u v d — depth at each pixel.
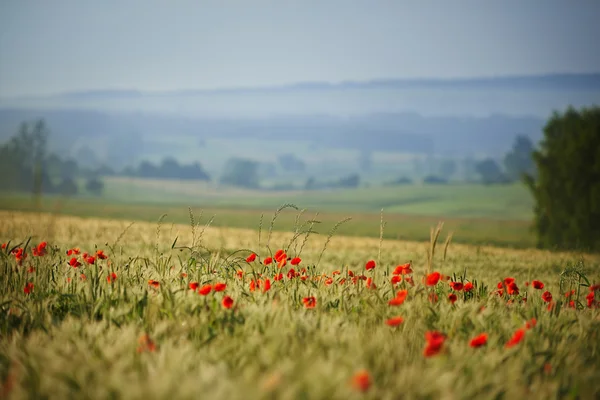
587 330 14.05
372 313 14.86
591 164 120.44
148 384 8.76
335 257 44.34
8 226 47.22
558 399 10.13
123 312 13.74
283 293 17.03
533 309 15.39
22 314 14.43
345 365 9.97
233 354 10.96
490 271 37.12
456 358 11.13
